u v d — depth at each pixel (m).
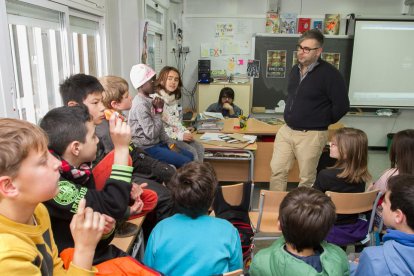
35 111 2.11
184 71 5.89
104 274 1.01
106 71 3.28
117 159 1.17
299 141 2.93
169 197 1.91
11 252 0.66
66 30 2.39
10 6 1.77
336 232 1.92
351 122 5.72
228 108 4.84
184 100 5.96
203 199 1.31
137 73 2.59
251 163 3.41
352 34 5.30
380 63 5.34
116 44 3.52
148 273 1.06
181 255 1.26
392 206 1.23
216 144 3.29
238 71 5.84
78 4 2.56
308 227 1.15
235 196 2.11
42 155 0.73
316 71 2.77
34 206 0.75
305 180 2.99
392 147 1.98
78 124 1.15
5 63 1.65
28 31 1.99
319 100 2.82
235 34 5.73
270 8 5.57
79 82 1.61
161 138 2.79
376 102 5.48
